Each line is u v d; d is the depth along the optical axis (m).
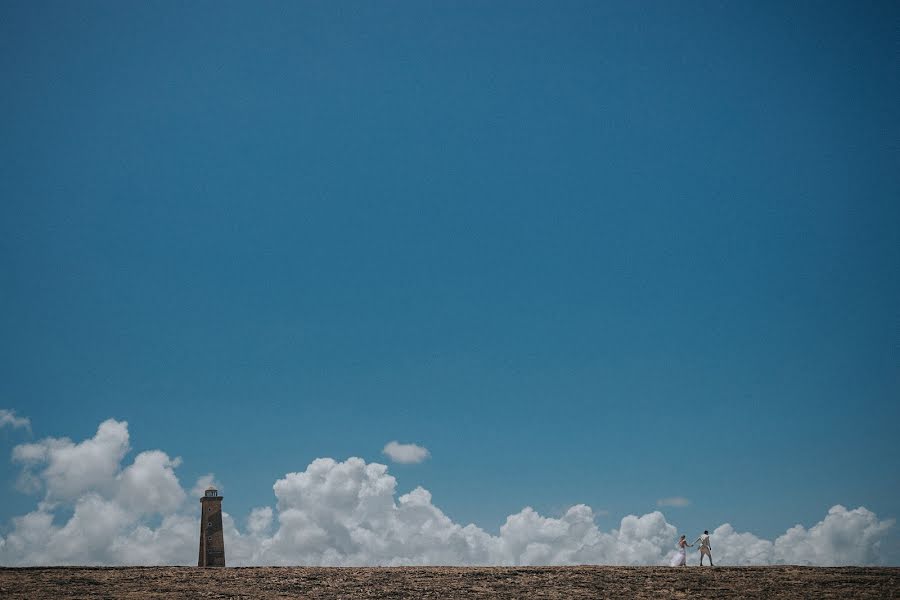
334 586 25.52
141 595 23.66
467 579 26.84
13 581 25.52
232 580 26.44
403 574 27.92
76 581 25.75
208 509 40.59
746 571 28.33
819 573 27.47
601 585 25.70
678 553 32.44
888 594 23.75
